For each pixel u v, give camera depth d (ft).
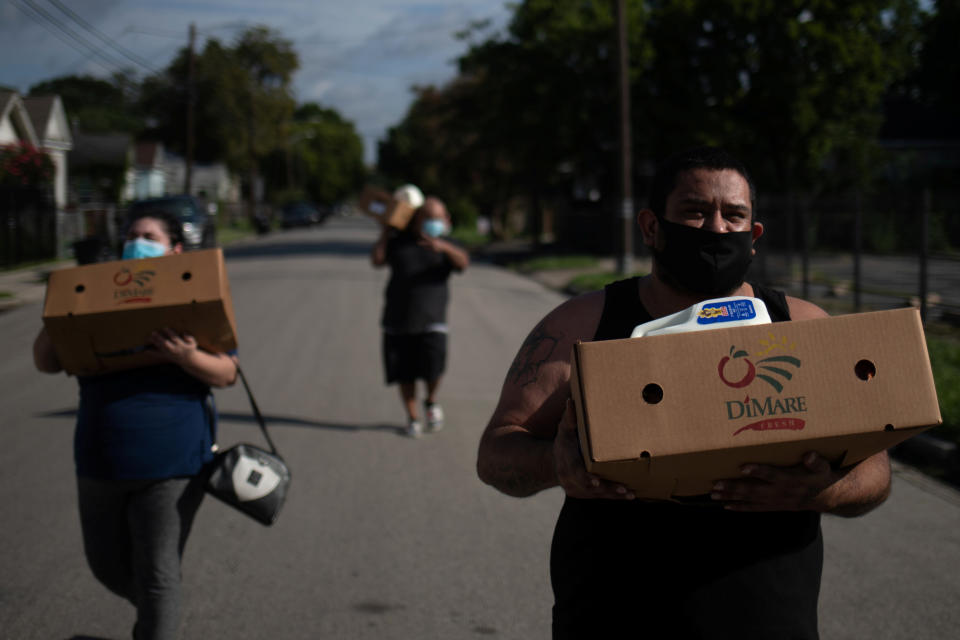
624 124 59.98
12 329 39.70
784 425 4.65
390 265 21.27
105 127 238.68
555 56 75.31
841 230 48.32
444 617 11.84
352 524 15.35
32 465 18.88
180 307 8.54
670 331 4.97
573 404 4.97
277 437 21.01
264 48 215.31
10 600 12.35
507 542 14.53
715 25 72.43
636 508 5.55
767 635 5.33
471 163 110.11
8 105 90.48
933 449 18.88
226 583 12.92
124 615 11.93
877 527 15.16
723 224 5.67
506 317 42.80
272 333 37.17
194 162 213.66
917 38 73.36
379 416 23.26
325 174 376.07
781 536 5.49
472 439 20.93
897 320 4.74
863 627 11.45
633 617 5.47
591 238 89.04
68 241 79.00
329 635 11.30
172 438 9.07
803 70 71.36
